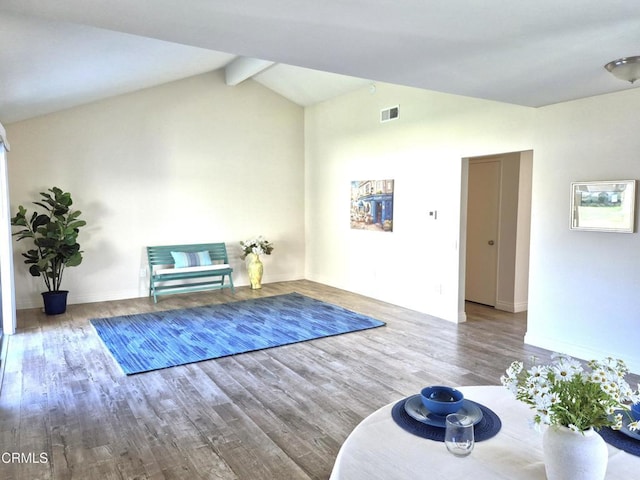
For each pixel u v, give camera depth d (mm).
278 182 7555
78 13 2057
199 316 5367
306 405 3051
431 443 1407
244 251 7090
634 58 2645
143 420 2834
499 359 3926
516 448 1381
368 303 6066
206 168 6852
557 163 3992
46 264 5242
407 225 5730
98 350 4141
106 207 6121
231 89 6973
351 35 2340
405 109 5648
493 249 5922
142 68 4719
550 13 2023
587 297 3838
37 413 2916
